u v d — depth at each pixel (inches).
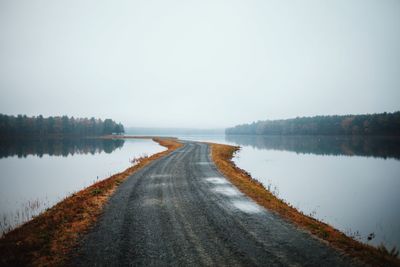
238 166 1126.4
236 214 385.1
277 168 1109.1
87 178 901.8
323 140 3919.8
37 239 296.5
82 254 259.8
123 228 329.4
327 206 565.3
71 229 326.0
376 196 658.8
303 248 271.9
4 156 1685.5
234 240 292.2
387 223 462.9
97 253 261.6
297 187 749.3
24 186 772.0
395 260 250.5
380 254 262.2
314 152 1913.1
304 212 517.7
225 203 444.8
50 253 262.7
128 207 422.0
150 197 486.0
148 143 3287.4
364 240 386.3
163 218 366.9
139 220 358.9
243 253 260.7
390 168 1136.2
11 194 672.4
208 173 759.7
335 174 981.2
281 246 276.7
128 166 1180.5
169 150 1651.1
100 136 6190.9
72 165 1240.8
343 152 1897.1
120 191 540.1
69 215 380.5
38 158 1563.7
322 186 769.6
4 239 310.2
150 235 306.7
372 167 1164.5
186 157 1201.4
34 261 247.0
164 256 254.8
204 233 312.7
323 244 282.4
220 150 1628.9
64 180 866.8
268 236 303.7
